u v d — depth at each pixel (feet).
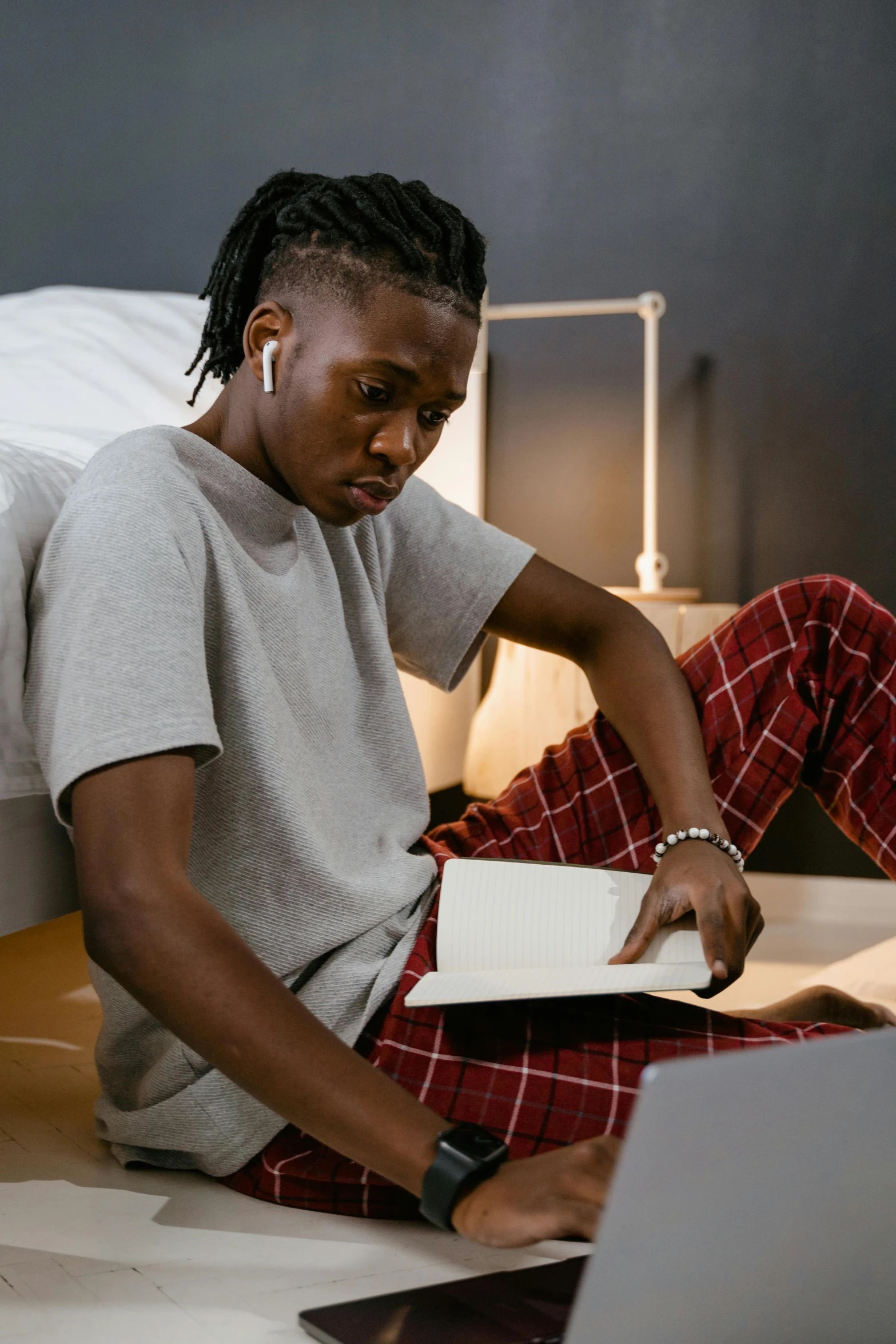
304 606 3.27
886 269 8.00
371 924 3.16
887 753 3.65
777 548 8.20
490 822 3.94
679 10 8.27
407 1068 2.95
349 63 8.82
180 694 2.58
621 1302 1.86
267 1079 2.33
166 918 2.38
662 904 3.14
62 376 6.78
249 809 3.00
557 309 8.00
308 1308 2.51
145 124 9.19
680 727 3.63
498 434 8.61
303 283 2.97
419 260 2.84
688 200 8.29
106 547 2.72
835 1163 1.94
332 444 2.94
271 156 8.98
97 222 9.29
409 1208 3.03
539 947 3.18
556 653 4.06
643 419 8.37
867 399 8.05
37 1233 2.92
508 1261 2.81
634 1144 1.72
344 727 3.37
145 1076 3.28
